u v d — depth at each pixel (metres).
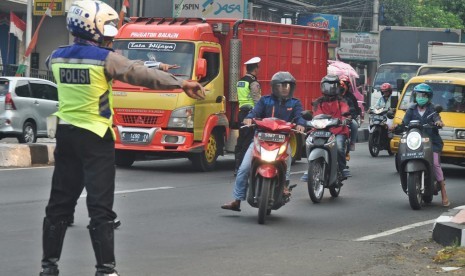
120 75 7.39
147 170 20.36
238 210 13.59
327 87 16.14
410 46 46.72
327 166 15.53
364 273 9.42
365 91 52.50
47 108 26.69
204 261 9.86
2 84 25.56
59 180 7.67
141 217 13.02
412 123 15.13
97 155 7.45
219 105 20.88
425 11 67.88
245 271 9.38
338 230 12.55
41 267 8.59
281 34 23.06
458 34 46.28
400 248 11.12
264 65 22.36
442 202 15.75
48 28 41.12
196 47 20.12
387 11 65.69
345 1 64.75
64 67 7.48
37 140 28.34
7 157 20.31
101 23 7.54
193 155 20.23
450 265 9.95
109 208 7.49
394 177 20.53
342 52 59.69
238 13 38.16
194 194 15.95
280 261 10.02
